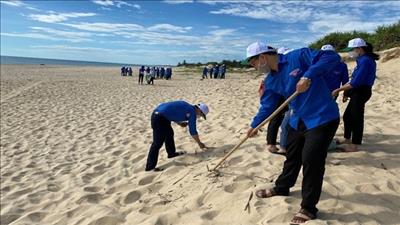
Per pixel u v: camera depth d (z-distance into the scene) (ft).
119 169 22.16
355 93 17.38
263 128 24.91
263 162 17.89
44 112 45.21
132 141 29.25
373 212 12.17
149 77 90.07
